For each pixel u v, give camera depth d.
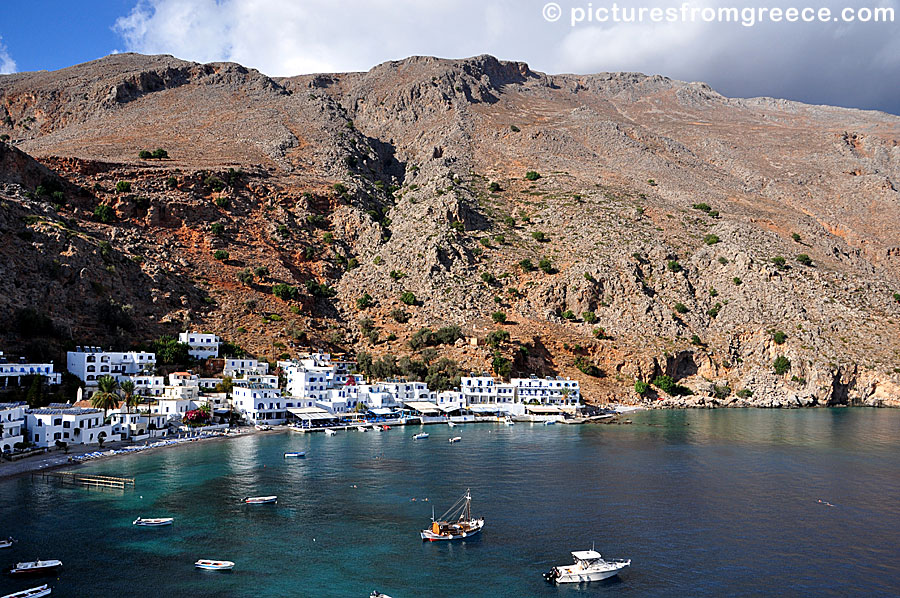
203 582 77.50
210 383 189.62
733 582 80.00
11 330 174.38
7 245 192.25
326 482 119.75
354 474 126.00
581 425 195.12
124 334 195.00
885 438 172.38
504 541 92.00
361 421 190.62
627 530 96.75
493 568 83.06
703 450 154.38
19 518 95.38
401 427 188.12
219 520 97.62
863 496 115.00
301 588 76.81
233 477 121.50
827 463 140.75
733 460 143.12
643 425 195.25
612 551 88.94
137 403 159.88
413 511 103.88
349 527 96.31
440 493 113.88
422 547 89.25
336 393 196.75
